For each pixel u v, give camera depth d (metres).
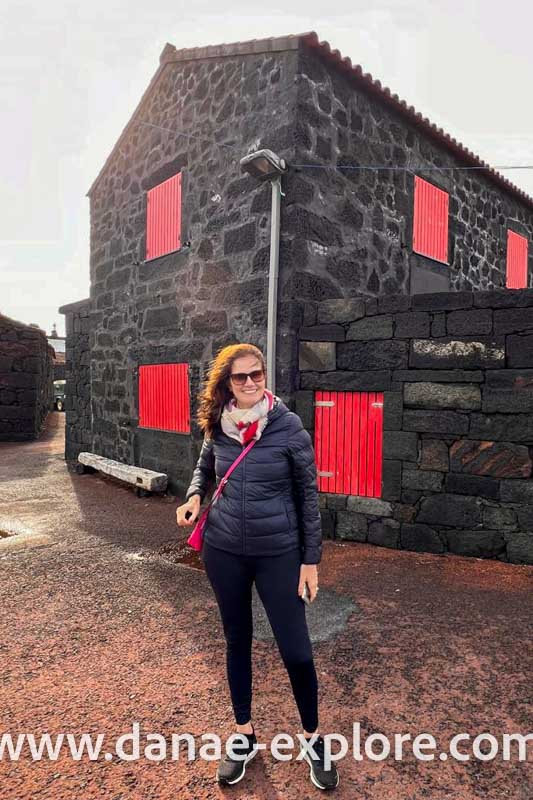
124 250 8.67
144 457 8.12
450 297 4.82
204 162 6.78
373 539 5.25
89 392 10.63
